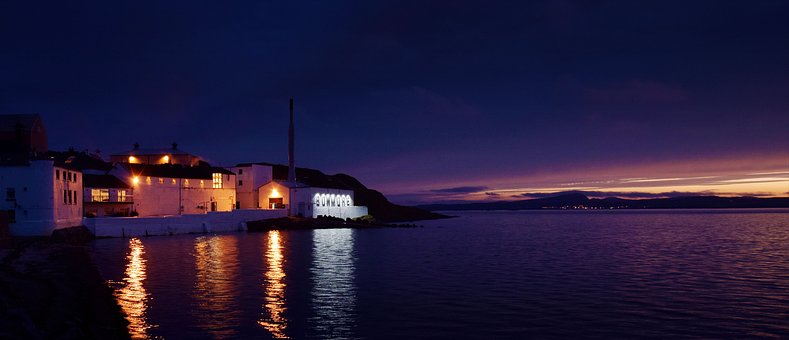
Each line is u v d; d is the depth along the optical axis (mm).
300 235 97812
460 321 27891
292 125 142375
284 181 135250
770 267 50625
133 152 134750
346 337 24703
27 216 69188
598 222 191875
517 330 26141
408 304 32125
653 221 195625
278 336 24688
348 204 154375
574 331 26031
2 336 19641
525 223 187875
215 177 121375
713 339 24828
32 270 41969
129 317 27766
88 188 92688
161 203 106812
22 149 96562
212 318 27859
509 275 45062
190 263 50875
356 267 49750
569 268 50125
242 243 76312
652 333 25750
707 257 60344
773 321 28156
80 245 69625
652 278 43312
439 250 69875
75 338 21375
